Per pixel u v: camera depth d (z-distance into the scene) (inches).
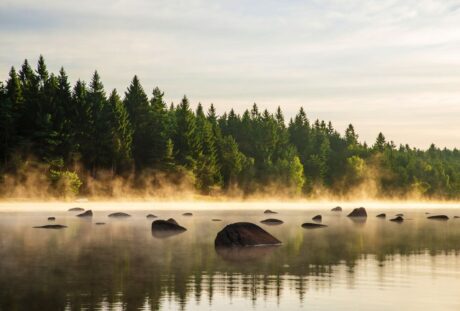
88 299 589.6
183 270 806.5
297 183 5831.7
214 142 5536.4
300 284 695.7
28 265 842.2
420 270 823.1
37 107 3964.1
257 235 1211.9
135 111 4857.3
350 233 1595.7
